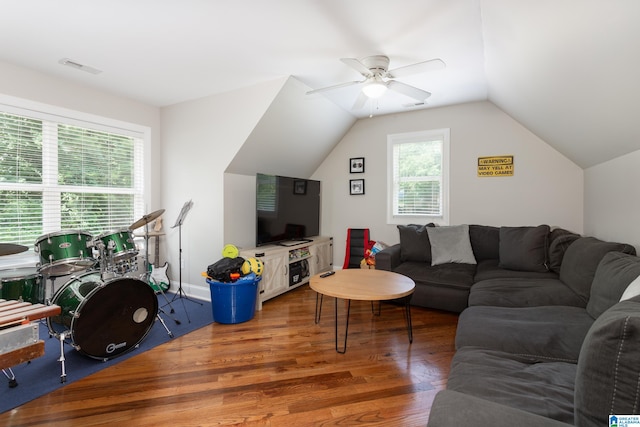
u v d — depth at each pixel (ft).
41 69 9.64
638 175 7.39
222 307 9.55
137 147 12.80
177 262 13.08
